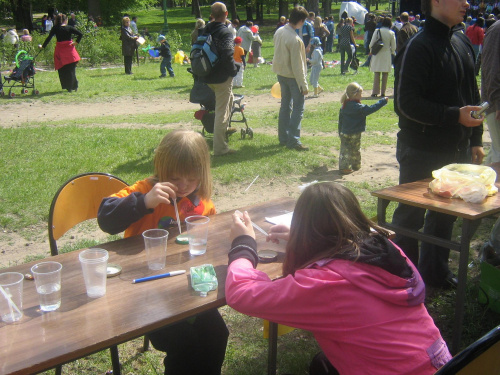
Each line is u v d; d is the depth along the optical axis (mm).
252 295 1899
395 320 1810
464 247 3049
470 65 3713
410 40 3518
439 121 3445
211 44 7027
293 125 7855
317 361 2342
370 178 6832
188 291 2039
